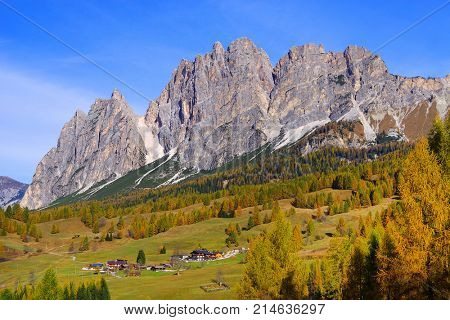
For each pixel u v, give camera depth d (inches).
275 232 1966.0
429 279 1142.3
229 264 5777.6
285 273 1904.5
